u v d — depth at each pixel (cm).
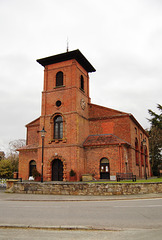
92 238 621
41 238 625
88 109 3266
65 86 2977
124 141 2792
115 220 811
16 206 1160
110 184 1661
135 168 3131
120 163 2658
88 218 845
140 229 698
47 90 3088
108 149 2759
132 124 3175
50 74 3136
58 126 2928
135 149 3284
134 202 1279
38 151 2912
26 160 3173
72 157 2681
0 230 709
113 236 636
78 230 705
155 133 5456
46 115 2998
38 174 2798
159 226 726
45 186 1752
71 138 2756
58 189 1716
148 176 4400
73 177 2606
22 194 1742
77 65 3066
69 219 830
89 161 2834
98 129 3131
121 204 1199
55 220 815
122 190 1661
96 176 2756
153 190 1756
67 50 3184
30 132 3541
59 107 2941
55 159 2819
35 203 1295
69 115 2842
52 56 3017
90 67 3375
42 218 848
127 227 720
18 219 834
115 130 3034
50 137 2892
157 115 4891
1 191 1994
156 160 5566
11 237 634
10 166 3706
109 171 2719
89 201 1380
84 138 2988
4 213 955
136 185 1700
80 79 3144
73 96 2883
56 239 616
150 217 853
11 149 5612
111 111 3120
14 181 1884
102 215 896
